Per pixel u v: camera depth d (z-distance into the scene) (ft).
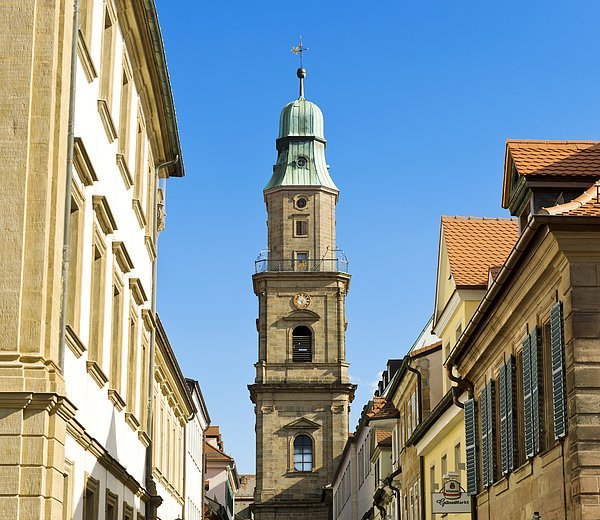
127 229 88.02
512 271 67.97
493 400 83.82
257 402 336.90
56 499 55.31
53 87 57.21
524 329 72.33
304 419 334.85
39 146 56.24
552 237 59.88
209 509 260.62
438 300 123.24
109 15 75.92
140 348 98.68
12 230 55.16
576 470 59.11
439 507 94.89
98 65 71.92
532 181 73.41
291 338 339.98
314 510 330.13
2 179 55.62
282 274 342.23
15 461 53.31
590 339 59.62
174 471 152.76
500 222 117.70
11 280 54.80
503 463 79.41
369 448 224.94
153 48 89.71
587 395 59.16
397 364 228.84
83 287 67.62
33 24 57.21
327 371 338.13
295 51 371.15
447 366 95.55
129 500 89.35
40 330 54.80
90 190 68.64
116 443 83.20
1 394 53.36
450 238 115.24
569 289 60.23
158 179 110.73
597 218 58.75
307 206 351.87
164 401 137.80
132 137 89.40
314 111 363.56
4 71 56.59
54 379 54.80
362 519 245.86
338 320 341.62
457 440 109.19
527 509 72.08
